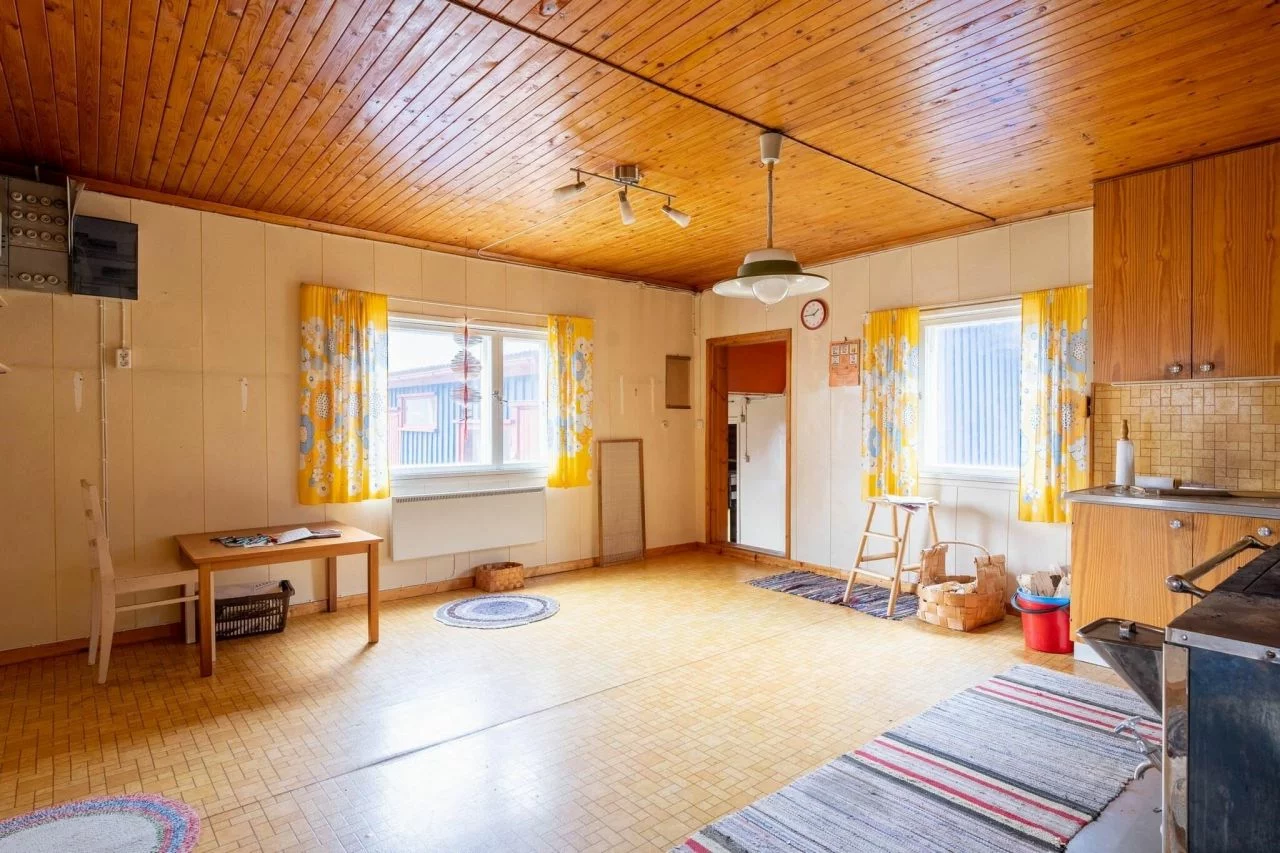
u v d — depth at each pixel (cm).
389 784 253
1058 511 432
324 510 473
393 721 305
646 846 216
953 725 297
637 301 651
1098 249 383
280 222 453
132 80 271
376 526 496
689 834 223
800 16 228
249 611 417
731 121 311
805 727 299
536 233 497
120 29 235
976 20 230
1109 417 410
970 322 488
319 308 461
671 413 679
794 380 601
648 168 369
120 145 338
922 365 516
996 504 472
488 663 376
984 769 260
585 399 600
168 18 228
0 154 351
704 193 411
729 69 264
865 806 236
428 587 521
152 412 412
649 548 659
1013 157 354
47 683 345
